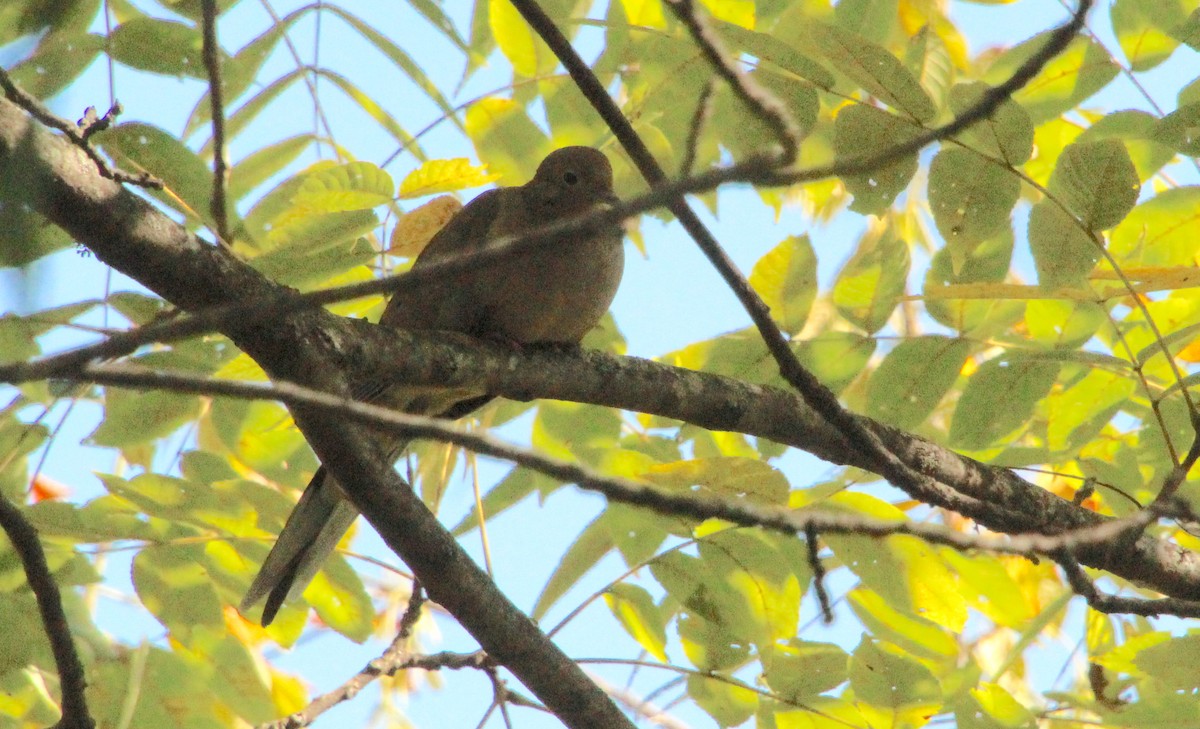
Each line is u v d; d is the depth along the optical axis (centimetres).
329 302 431
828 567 992
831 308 1060
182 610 903
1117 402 927
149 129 770
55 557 883
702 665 878
